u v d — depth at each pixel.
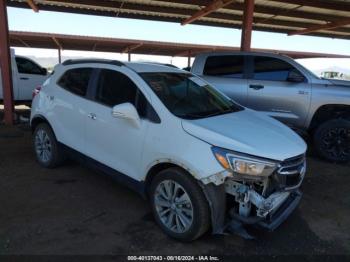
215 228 3.13
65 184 4.78
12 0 11.44
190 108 3.82
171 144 3.32
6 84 8.89
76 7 12.12
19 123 9.19
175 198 3.35
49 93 5.15
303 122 6.44
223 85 6.88
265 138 3.37
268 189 3.17
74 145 4.68
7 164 5.61
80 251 3.18
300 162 3.42
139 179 3.71
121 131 3.84
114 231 3.55
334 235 3.66
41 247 3.21
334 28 14.27
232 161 3.01
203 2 11.44
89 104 4.38
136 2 11.59
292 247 3.39
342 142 6.12
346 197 4.70
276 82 6.57
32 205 4.10
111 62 4.35
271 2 11.18
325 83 6.30
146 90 3.77
